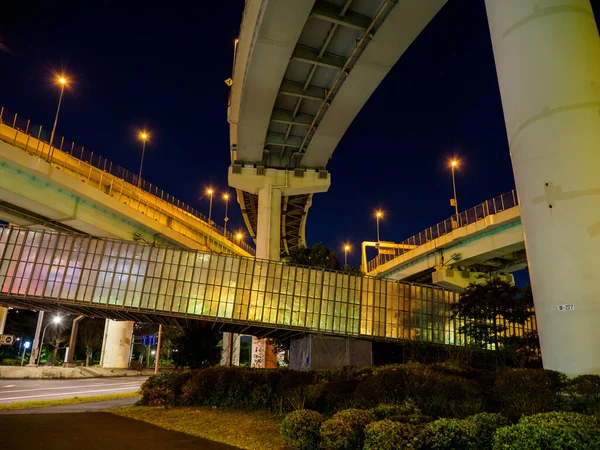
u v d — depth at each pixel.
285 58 30.19
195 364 25.72
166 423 13.38
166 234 47.31
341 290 26.59
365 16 29.86
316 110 40.59
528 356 19.69
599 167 12.90
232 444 10.39
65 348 68.62
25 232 24.09
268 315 25.33
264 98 34.72
